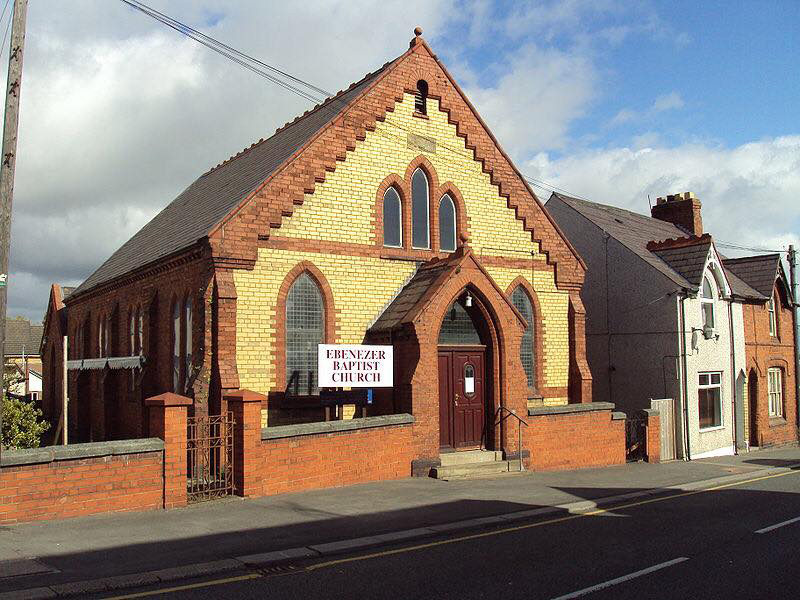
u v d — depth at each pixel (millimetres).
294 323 17547
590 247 27203
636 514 13594
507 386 18656
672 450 24016
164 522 11398
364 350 15969
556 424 19672
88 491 11648
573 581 8680
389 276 19078
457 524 11891
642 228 30438
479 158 21031
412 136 19812
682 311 24578
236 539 10500
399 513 12617
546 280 22219
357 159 18719
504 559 9797
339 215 18281
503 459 18453
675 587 8438
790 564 9562
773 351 30875
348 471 15281
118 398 24297
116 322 24703
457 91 20844
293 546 10195
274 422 16828
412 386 16656
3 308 11414
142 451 12211
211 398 16000
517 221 21719
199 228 18375
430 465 16828
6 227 11422
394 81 19578
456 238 20578
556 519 12977
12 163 11508
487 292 18375
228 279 16375
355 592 8203
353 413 18172
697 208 33938
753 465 22297
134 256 24984
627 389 25672
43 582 8273
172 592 8172
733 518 13102
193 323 17312
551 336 22156
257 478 13633
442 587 8406
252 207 16781
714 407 26531
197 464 13523
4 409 18406
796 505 14633
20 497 11008
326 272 17969
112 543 10047
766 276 30344
